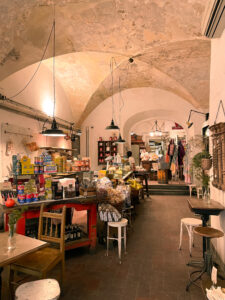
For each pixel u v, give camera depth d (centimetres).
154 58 772
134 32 551
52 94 894
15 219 232
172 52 716
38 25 507
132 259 386
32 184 372
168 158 1228
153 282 312
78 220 607
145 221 611
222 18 309
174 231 530
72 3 458
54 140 884
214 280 233
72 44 594
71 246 388
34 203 359
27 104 715
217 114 387
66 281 314
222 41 349
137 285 304
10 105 613
